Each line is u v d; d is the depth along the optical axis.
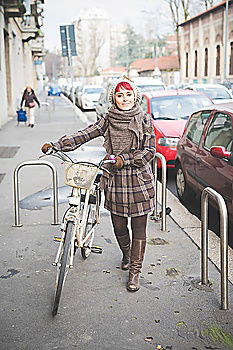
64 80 86.88
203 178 6.82
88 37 101.50
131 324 4.02
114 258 5.44
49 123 22.66
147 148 4.44
